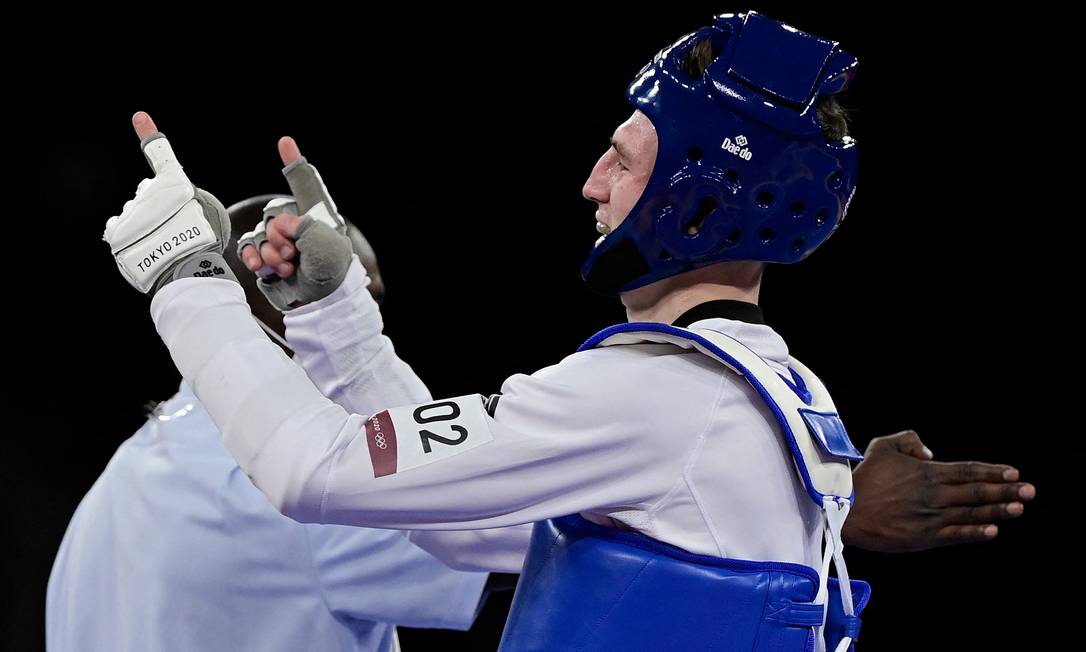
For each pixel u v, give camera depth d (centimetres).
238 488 574
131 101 1399
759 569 428
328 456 414
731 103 452
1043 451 1395
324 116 1459
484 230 1506
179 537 568
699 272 484
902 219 1430
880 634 1409
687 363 441
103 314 1395
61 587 608
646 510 432
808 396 477
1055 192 1380
